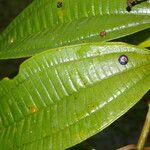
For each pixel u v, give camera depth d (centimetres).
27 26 31
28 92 29
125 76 28
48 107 28
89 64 28
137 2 29
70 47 28
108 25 29
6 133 29
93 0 30
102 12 30
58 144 27
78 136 27
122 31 29
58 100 28
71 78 28
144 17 29
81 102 28
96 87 28
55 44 30
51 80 28
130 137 119
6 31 31
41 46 30
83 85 28
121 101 27
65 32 30
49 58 28
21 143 28
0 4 145
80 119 27
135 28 29
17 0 146
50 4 31
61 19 30
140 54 28
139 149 28
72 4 30
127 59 28
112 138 119
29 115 28
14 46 30
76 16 30
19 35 31
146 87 27
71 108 28
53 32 30
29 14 31
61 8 30
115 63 28
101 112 27
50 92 28
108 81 28
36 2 31
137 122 119
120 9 30
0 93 29
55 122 28
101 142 118
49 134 28
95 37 29
